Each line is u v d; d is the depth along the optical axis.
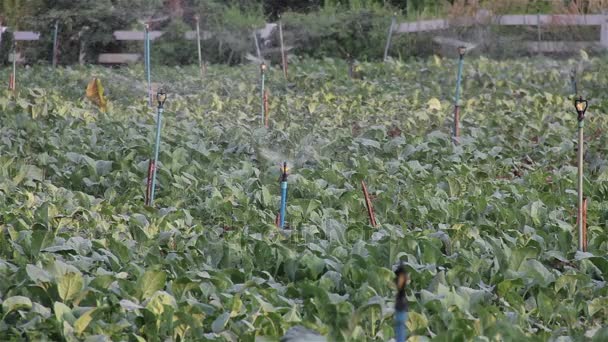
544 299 8.29
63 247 9.26
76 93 22.47
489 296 8.55
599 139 16.28
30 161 14.66
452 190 12.91
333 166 14.03
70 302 8.00
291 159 14.59
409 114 18.89
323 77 24.42
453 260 9.34
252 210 11.52
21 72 26.58
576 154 15.55
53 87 23.38
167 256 9.38
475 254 9.84
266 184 13.09
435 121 18.36
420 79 24.33
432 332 7.82
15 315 7.87
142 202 12.23
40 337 7.38
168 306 7.64
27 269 8.16
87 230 10.53
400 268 5.88
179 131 16.53
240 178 13.38
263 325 7.54
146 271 8.23
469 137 16.36
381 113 19.16
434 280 8.56
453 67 25.12
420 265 9.17
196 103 20.91
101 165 13.42
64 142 15.36
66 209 11.30
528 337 7.39
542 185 13.45
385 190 12.98
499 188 13.07
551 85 23.05
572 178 13.59
